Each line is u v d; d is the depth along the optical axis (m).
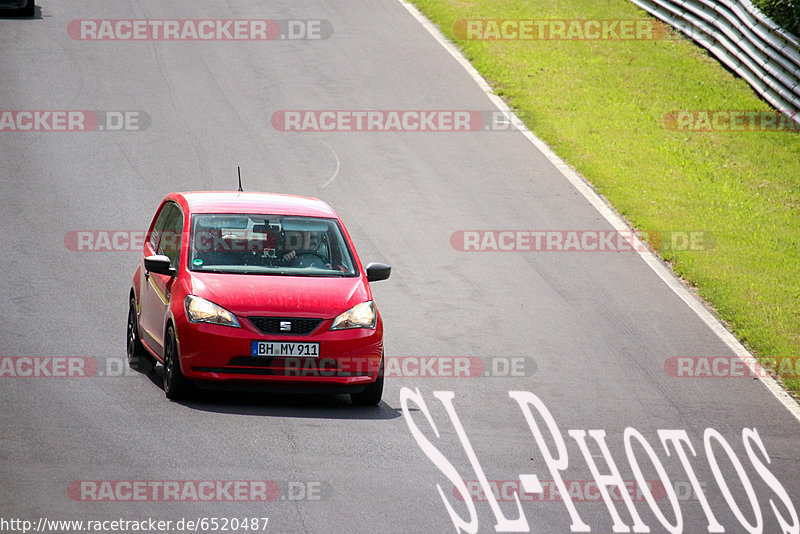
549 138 79.25
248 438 32.34
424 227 61.69
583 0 116.50
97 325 44.53
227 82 86.88
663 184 71.81
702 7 100.88
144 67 88.94
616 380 43.16
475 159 74.25
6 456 29.23
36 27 97.94
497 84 91.12
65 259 52.62
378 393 37.22
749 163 76.75
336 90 86.69
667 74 94.31
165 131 74.75
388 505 27.91
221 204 40.72
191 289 36.31
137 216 59.66
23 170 65.31
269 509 26.92
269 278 37.62
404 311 49.56
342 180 68.44
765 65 86.94
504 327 48.53
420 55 97.81
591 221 64.62
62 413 33.47
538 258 58.41
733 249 62.00
